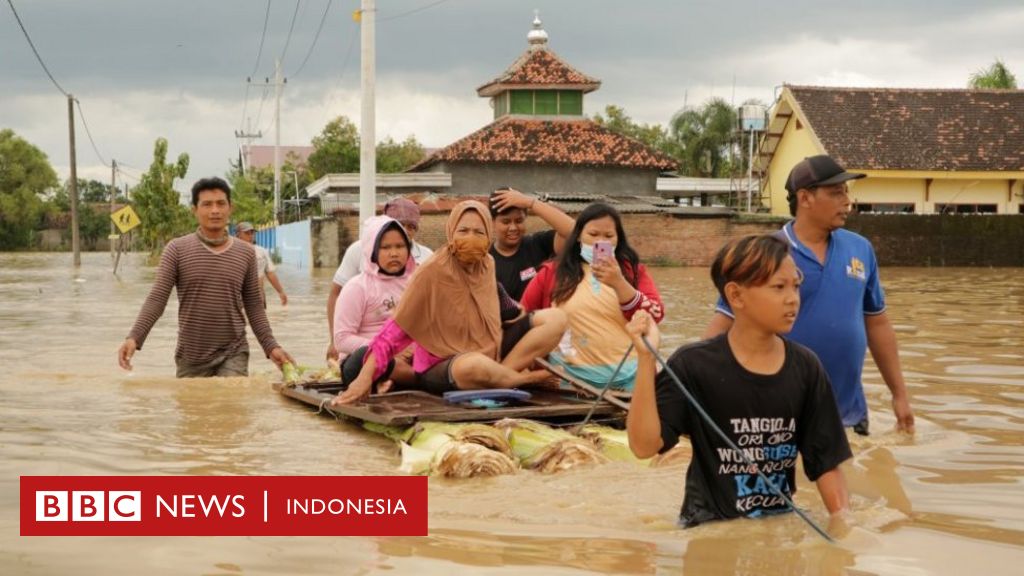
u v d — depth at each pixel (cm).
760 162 4531
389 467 558
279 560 382
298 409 756
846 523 423
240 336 930
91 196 14025
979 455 583
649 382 408
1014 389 833
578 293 734
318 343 1268
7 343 1268
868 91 4322
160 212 4962
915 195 4109
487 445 567
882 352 665
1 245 10019
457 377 707
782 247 407
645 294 730
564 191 4375
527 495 491
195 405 770
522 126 4466
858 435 643
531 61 4581
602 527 431
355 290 824
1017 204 4131
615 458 585
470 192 4294
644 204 3903
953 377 898
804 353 429
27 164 10119
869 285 647
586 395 705
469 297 727
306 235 3988
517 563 377
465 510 461
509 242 839
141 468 542
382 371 712
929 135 4159
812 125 4138
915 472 540
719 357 421
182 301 916
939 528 429
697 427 424
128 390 842
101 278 3219
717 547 396
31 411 729
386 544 404
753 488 432
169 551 393
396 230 827
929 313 1584
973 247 3619
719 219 3716
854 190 4084
